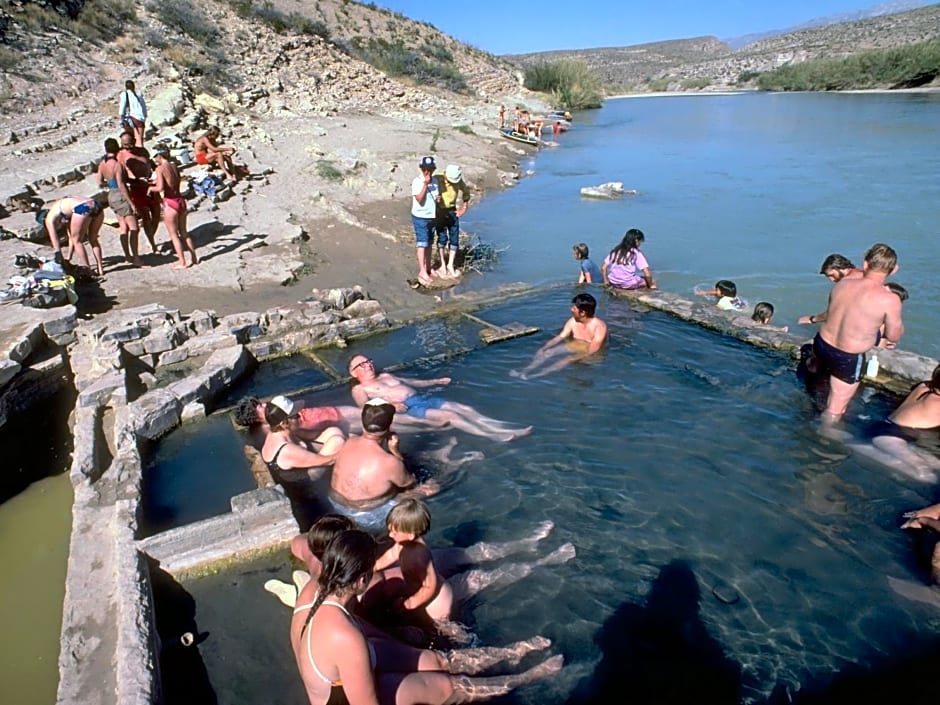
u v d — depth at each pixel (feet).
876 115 129.90
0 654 15.30
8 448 21.81
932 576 14.85
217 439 21.47
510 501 17.85
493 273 38.55
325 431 20.67
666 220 51.44
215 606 14.73
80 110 59.98
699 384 24.08
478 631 13.71
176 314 26.96
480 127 101.76
